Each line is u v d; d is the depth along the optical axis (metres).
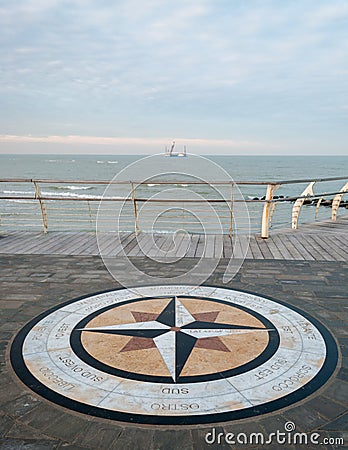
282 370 2.72
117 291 4.38
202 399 2.40
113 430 2.13
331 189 31.62
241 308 3.87
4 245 6.62
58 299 4.14
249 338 3.22
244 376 2.65
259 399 2.39
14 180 6.93
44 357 2.93
